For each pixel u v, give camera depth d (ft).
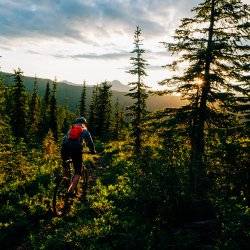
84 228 33.83
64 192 35.78
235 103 55.16
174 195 35.78
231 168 40.91
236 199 37.83
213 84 59.36
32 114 233.76
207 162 41.81
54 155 95.71
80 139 32.89
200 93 61.36
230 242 27.50
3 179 54.49
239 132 46.06
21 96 183.73
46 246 30.40
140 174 39.60
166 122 59.98
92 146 33.19
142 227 33.65
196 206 34.30
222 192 38.17
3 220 37.09
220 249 26.99
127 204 42.04
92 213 39.22
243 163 41.14
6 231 33.94
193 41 60.90
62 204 40.63
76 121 34.22
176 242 29.40
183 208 34.50
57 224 35.78
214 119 59.41
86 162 85.66
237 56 58.29
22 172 59.16
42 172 61.62
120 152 111.55
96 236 32.58
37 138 219.20
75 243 30.81
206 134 58.29
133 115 116.37
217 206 34.60
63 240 31.01
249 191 39.22
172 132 58.90
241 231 28.78
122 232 33.42
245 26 56.70
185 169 38.11
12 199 44.78
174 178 36.73
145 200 37.37
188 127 59.41
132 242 29.96
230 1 59.67
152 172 37.76
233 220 30.71
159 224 33.96
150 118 63.26
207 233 30.66
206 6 60.90
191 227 31.63
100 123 237.66
